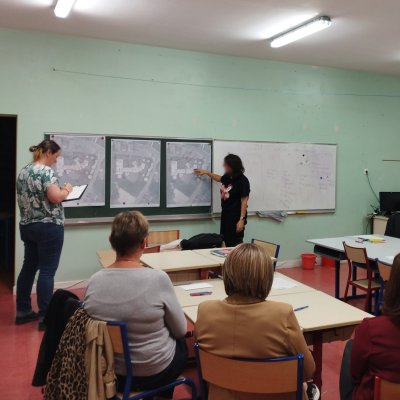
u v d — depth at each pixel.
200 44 5.24
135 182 5.30
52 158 3.76
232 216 5.21
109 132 5.16
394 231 5.09
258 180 6.00
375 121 6.75
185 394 2.69
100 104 5.10
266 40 5.07
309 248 6.43
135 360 1.84
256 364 1.53
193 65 5.54
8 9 4.17
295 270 6.09
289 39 4.82
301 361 1.53
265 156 6.02
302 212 6.31
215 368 1.62
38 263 3.86
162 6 4.07
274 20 4.41
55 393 1.84
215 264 3.27
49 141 3.74
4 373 2.97
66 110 4.96
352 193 6.69
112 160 5.18
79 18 4.39
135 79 5.25
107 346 1.78
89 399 1.74
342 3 3.97
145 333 1.85
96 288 1.85
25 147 4.82
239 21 4.45
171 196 5.50
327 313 2.25
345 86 6.50
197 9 4.13
